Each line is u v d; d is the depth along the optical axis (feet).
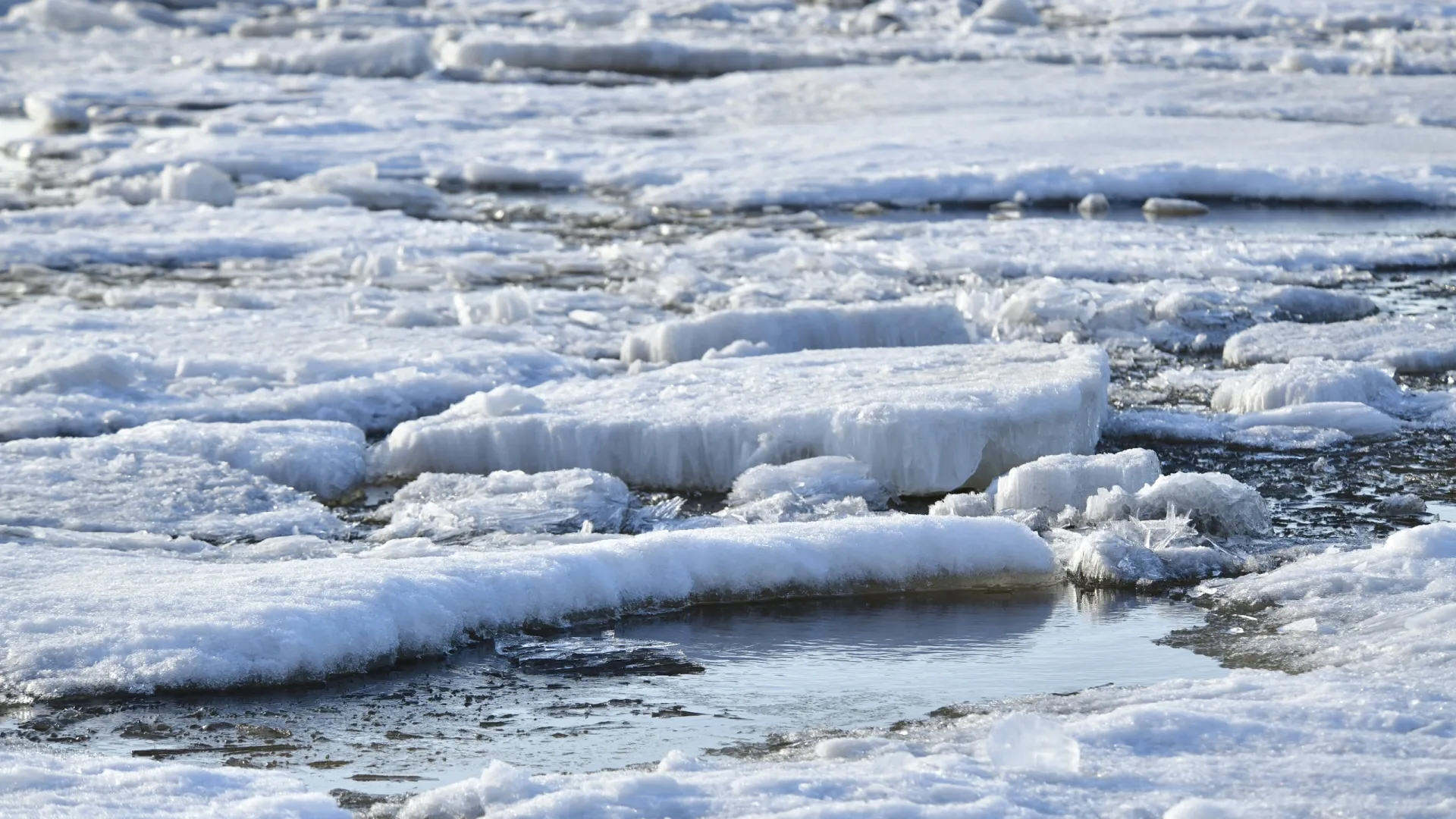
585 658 68.23
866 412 95.09
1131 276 159.84
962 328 128.77
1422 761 51.67
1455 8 463.83
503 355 123.34
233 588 69.72
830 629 72.49
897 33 435.94
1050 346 115.55
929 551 78.43
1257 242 175.22
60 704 61.87
